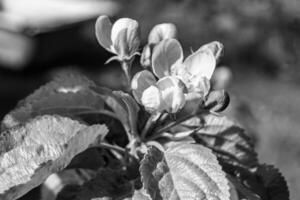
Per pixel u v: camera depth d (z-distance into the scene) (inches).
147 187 14.1
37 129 14.9
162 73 15.3
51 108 16.4
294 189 47.7
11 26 77.0
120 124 17.0
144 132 15.8
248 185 16.7
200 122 16.8
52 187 17.8
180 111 15.1
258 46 60.5
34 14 80.3
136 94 15.0
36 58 78.8
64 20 81.3
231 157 16.8
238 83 67.6
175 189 14.1
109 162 16.5
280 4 53.1
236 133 16.9
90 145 15.3
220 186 14.0
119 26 15.7
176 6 62.7
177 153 14.7
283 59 61.6
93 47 85.2
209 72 15.3
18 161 14.5
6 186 14.0
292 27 54.6
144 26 69.3
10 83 74.2
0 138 14.7
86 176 17.6
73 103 16.4
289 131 53.8
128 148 16.0
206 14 56.2
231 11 54.4
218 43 15.6
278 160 50.4
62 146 14.7
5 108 66.5
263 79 68.1
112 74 78.1
